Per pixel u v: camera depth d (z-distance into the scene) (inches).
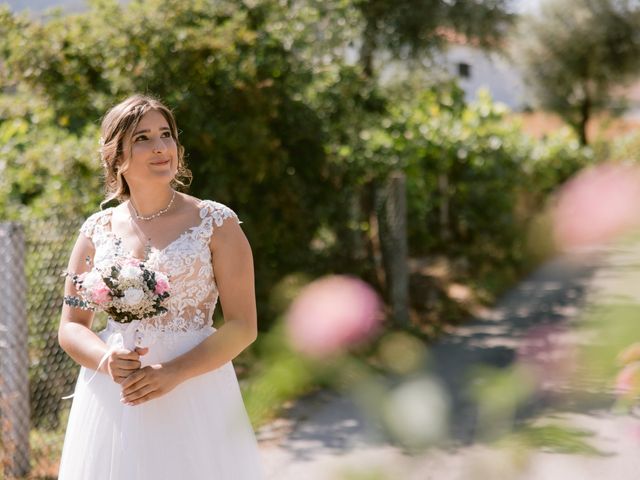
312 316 23.9
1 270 157.4
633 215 24.9
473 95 1010.7
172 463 91.9
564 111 914.7
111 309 87.0
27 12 258.7
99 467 93.5
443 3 433.7
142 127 93.4
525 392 23.2
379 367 23.9
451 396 22.9
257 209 269.0
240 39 253.1
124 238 95.4
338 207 306.5
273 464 154.3
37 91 250.4
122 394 88.1
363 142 338.6
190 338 93.9
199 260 92.7
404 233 319.3
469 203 465.1
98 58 245.9
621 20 850.8
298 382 24.1
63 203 199.8
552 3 885.8
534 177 496.7
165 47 242.1
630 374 24.3
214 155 246.1
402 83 495.8
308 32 282.4
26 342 159.9
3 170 209.5
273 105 260.2
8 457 157.0
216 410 93.7
